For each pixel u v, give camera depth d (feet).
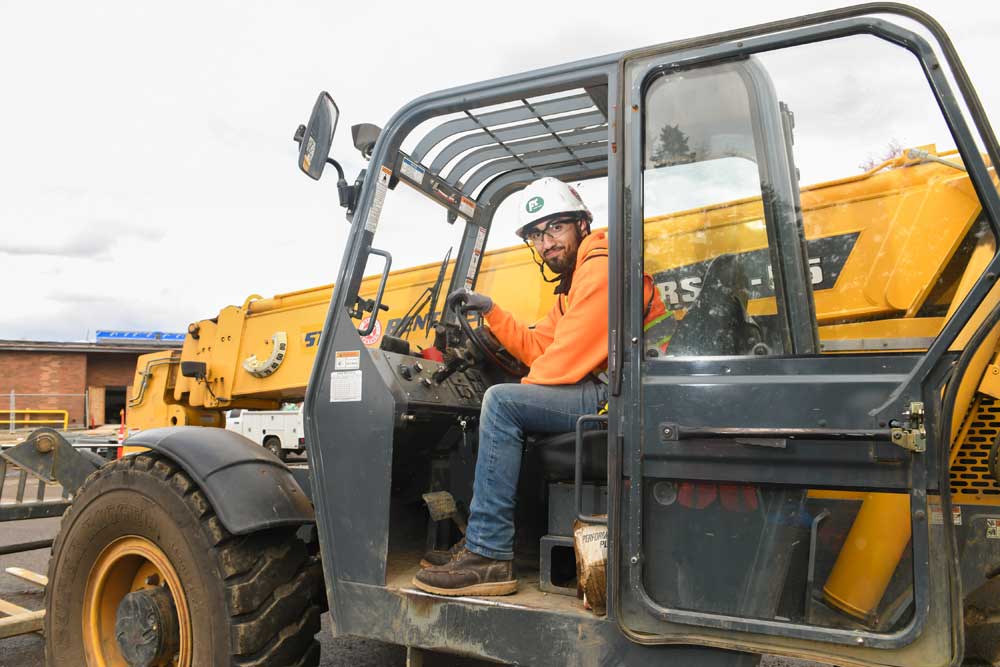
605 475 8.23
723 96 7.47
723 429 6.81
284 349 23.98
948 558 6.09
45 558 21.34
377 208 9.47
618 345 7.28
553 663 7.40
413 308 12.49
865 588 6.68
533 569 9.32
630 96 7.65
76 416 80.53
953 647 6.04
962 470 8.51
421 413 9.00
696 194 7.45
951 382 6.16
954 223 9.61
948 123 6.52
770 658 13.16
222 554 8.81
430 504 9.25
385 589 8.34
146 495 9.41
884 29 6.68
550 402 8.32
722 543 6.95
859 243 10.27
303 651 9.23
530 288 15.85
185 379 26.30
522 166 11.61
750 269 7.29
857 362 6.54
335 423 8.84
